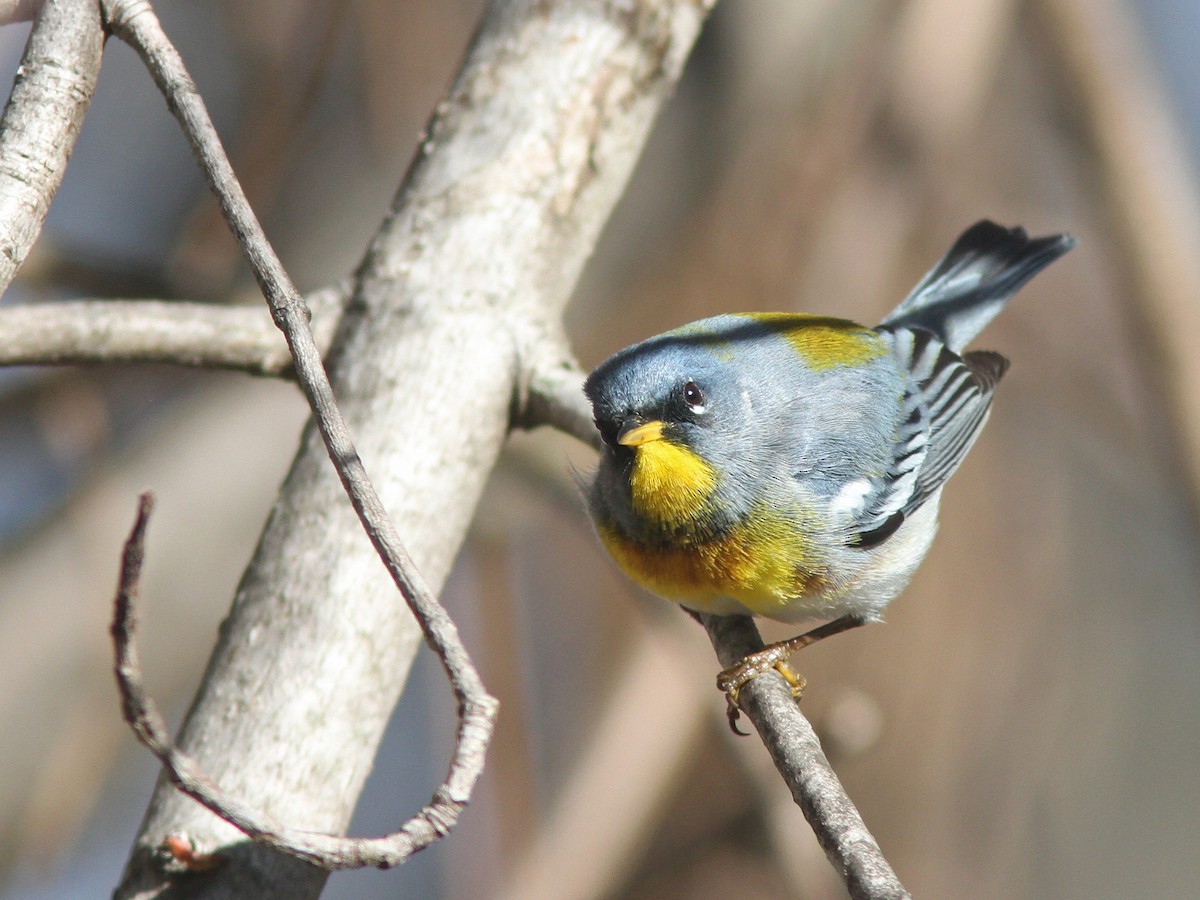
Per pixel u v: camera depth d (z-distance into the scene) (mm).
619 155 7551
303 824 5746
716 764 11641
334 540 6223
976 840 11641
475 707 4379
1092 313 12688
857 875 4875
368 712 6055
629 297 12195
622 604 12562
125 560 4184
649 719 10805
